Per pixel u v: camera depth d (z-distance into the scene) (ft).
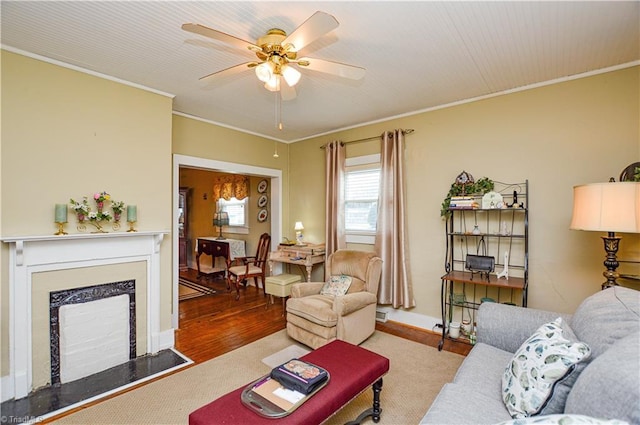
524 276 9.84
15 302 7.65
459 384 5.57
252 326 12.70
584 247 9.31
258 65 6.96
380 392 7.57
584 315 5.79
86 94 8.92
